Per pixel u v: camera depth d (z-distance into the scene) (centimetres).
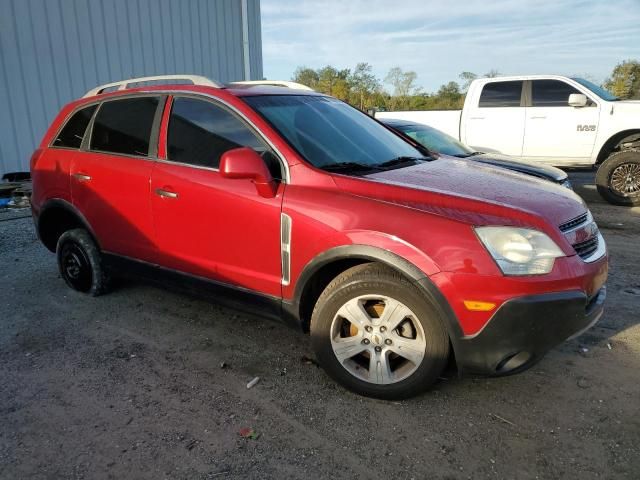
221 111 346
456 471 239
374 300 290
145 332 390
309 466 244
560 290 256
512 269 253
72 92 1016
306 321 322
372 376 291
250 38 1422
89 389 312
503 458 247
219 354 354
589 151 906
